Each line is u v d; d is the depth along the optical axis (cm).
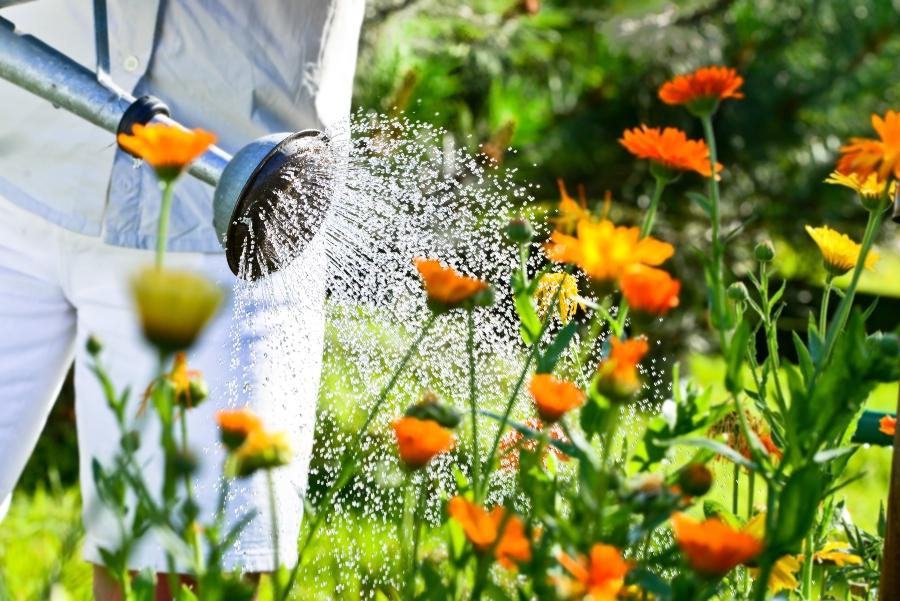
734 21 722
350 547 251
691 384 166
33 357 260
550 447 190
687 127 736
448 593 150
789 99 749
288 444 142
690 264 705
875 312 1071
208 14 250
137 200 248
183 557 139
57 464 492
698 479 145
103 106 204
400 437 145
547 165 712
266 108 255
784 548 143
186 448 145
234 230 207
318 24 255
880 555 225
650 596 152
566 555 139
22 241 256
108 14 250
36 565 338
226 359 239
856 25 742
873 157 156
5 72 204
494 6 576
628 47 685
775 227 764
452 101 567
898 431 178
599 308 156
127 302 247
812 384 153
